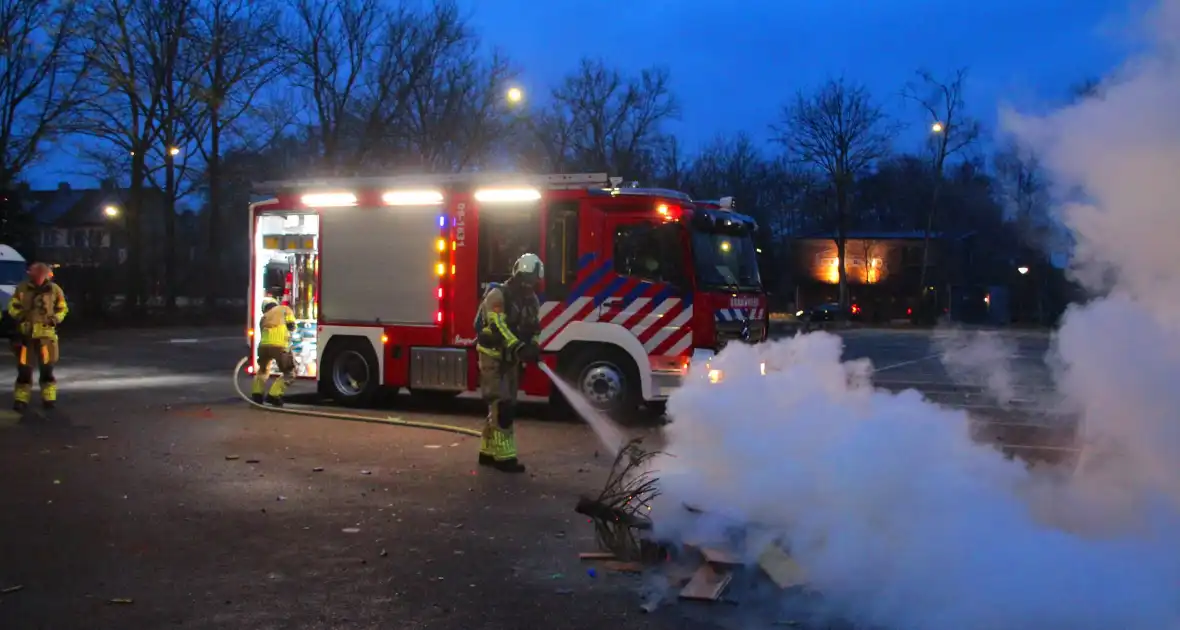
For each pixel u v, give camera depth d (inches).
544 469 334.0
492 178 457.4
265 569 212.8
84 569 211.2
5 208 1571.1
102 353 918.4
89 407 491.5
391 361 484.1
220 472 319.6
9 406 491.5
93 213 3230.8
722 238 455.5
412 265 479.2
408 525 253.1
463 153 1791.3
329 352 502.9
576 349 449.4
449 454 360.2
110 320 1466.5
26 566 212.7
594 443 394.0
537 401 547.5
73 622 178.2
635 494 227.5
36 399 526.3
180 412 472.4
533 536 243.0
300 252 515.8
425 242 475.5
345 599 193.5
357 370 499.8
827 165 2279.8
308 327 515.8
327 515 262.4
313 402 523.2
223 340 1140.5
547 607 190.1
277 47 1555.1
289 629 176.4
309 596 195.0
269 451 361.1
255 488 295.6
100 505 270.5
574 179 444.1
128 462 335.6
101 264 1648.6
